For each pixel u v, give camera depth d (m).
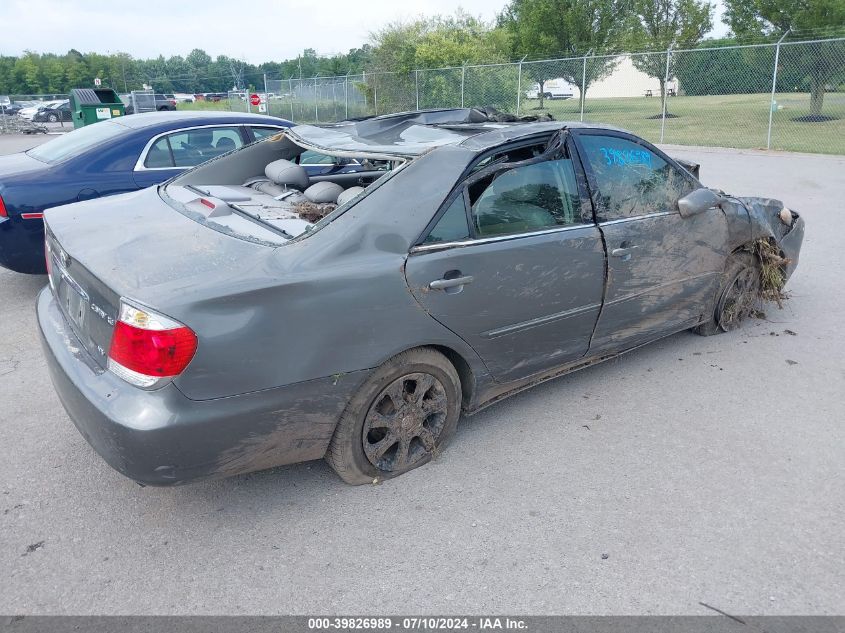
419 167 3.06
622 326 3.92
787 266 5.08
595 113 27.00
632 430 3.62
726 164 13.80
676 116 25.12
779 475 3.20
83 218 3.42
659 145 18.03
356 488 3.11
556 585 2.52
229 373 2.48
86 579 2.55
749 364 4.43
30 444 3.48
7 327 5.11
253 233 3.01
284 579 2.55
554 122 3.63
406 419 3.11
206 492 3.09
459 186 3.08
